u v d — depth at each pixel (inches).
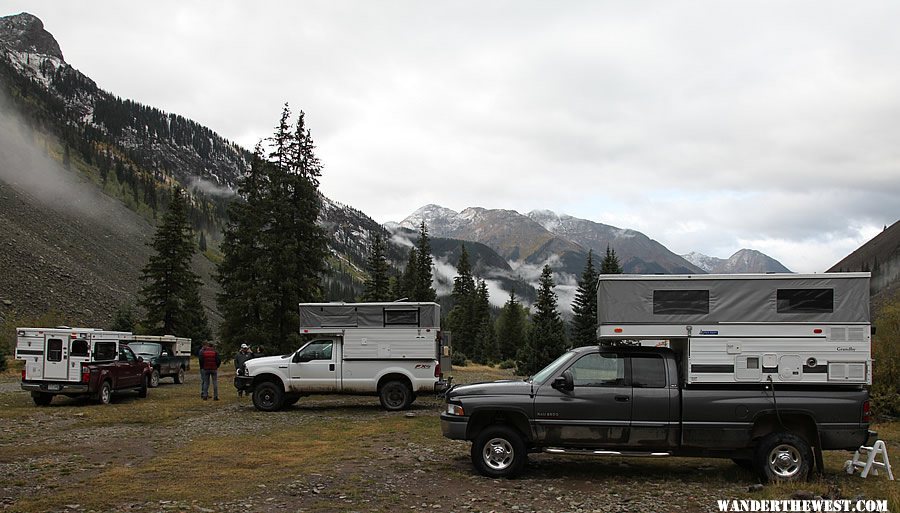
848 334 405.1
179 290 1927.9
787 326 408.5
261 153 1605.6
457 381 1480.1
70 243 4116.6
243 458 464.8
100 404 828.6
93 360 816.9
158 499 345.7
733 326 411.8
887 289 3164.4
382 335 781.3
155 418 691.4
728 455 409.1
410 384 779.4
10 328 2349.9
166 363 1174.3
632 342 451.8
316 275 1503.4
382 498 354.3
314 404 853.8
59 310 2778.1
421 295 2733.8
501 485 389.7
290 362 778.2
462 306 3144.7
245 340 1421.0
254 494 359.3
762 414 399.2
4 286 2741.1
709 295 415.8
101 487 371.6
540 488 382.9
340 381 777.6
